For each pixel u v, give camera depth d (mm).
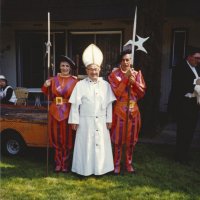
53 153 5023
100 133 4016
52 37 8922
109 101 4020
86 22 8523
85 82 4008
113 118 4109
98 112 3986
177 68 4531
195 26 7707
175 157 4750
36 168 4406
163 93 8109
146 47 5598
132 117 4066
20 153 4805
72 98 3973
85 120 3996
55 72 5301
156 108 5977
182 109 4488
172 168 4449
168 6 7016
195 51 4336
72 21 7633
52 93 4102
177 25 7840
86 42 8719
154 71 5738
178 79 4477
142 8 5562
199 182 4008
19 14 8086
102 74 8602
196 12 6832
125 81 3930
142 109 5797
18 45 9109
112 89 4016
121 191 3721
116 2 7551
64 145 4176
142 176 4156
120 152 4207
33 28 8914
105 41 8570
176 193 3693
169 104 4629
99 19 7383
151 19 5570
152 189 3783
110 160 4156
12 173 4215
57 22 7965
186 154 4676
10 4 8273
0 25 8727
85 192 3693
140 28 5598
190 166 4543
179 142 4637
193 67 4449
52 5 8008
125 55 3977
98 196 3594
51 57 8984
